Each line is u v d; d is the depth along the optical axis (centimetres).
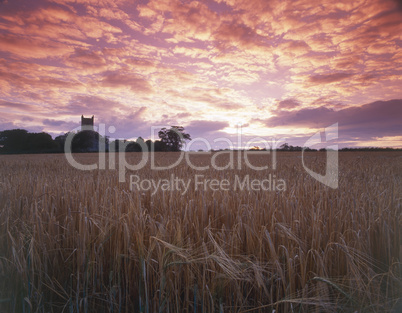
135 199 296
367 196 318
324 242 204
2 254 204
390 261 190
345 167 877
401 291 164
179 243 188
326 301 160
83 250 196
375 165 880
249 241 200
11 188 366
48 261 211
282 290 177
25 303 178
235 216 255
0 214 243
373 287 163
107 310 194
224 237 198
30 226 235
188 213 245
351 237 212
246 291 186
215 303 174
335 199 317
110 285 188
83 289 188
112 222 221
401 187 370
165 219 229
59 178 505
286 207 257
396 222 219
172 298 182
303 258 171
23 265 181
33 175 582
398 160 1152
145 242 212
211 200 300
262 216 239
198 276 181
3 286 176
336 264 186
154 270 187
